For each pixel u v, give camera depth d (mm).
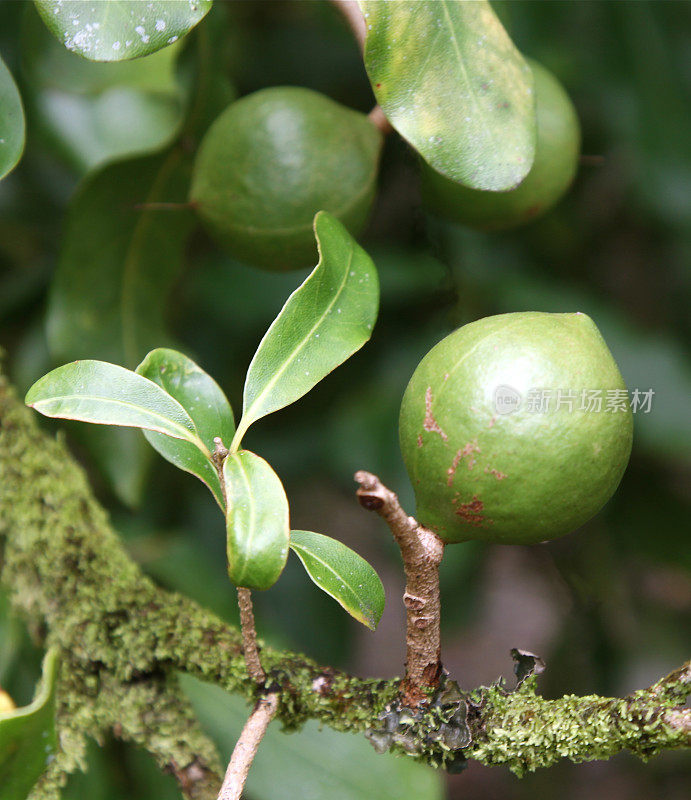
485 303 671
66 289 545
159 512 678
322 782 536
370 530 831
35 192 668
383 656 1213
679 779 871
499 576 963
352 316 465
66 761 494
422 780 537
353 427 638
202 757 494
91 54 464
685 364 633
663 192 657
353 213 507
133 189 542
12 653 534
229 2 736
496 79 482
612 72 669
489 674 1190
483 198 515
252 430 701
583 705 452
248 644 452
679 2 669
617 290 770
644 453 658
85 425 542
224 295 659
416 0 481
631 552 708
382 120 513
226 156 505
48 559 508
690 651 735
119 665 494
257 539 435
